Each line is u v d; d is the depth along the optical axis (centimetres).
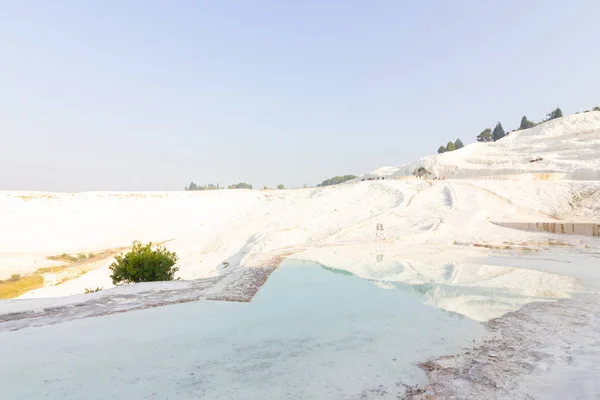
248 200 4531
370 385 386
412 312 676
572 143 6450
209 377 409
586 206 2581
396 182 3775
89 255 2788
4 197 3941
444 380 394
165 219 3872
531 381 384
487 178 4391
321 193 4125
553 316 632
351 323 610
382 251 1521
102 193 4619
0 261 2508
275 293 841
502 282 929
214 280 1029
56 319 648
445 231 2006
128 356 472
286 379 403
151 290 898
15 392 374
